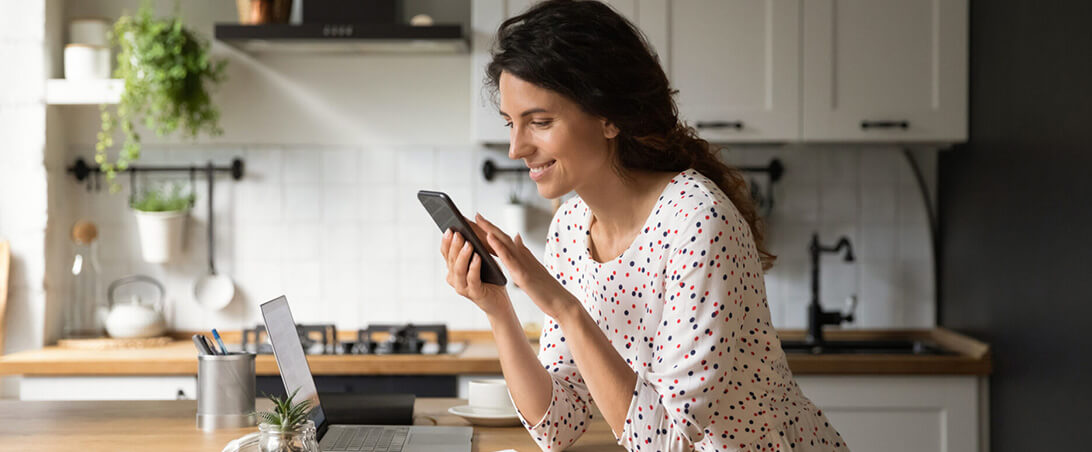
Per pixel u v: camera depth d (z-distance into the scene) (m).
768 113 3.35
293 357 1.77
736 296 1.31
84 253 3.69
